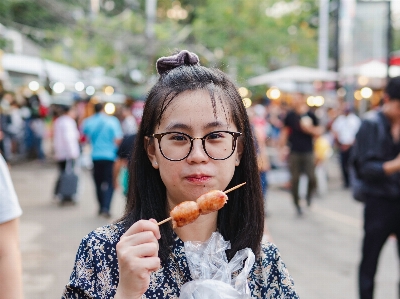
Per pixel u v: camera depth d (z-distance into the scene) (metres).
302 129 9.12
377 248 3.97
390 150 3.86
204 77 1.63
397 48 33.38
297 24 20.39
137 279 1.37
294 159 9.23
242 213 1.75
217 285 1.55
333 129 13.15
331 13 20.02
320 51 18.27
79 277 1.57
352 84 17.39
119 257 1.39
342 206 10.37
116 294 1.40
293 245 7.08
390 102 3.84
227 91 1.65
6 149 15.99
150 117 1.64
